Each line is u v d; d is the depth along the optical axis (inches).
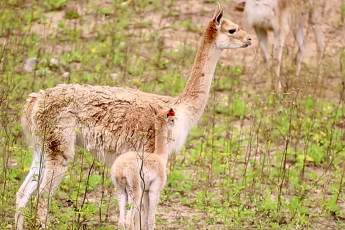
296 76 2244.1
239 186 1630.2
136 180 1300.4
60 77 2116.1
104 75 2129.7
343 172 1664.6
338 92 2213.3
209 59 1473.9
